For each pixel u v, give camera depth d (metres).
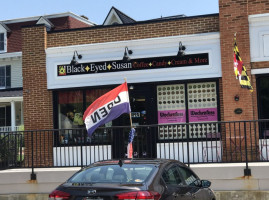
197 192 6.79
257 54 11.94
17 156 11.91
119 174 5.92
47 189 10.59
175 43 12.60
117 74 13.02
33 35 13.70
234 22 12.09
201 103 12.66
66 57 13.45
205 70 12.38
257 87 12.05
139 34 13.09
